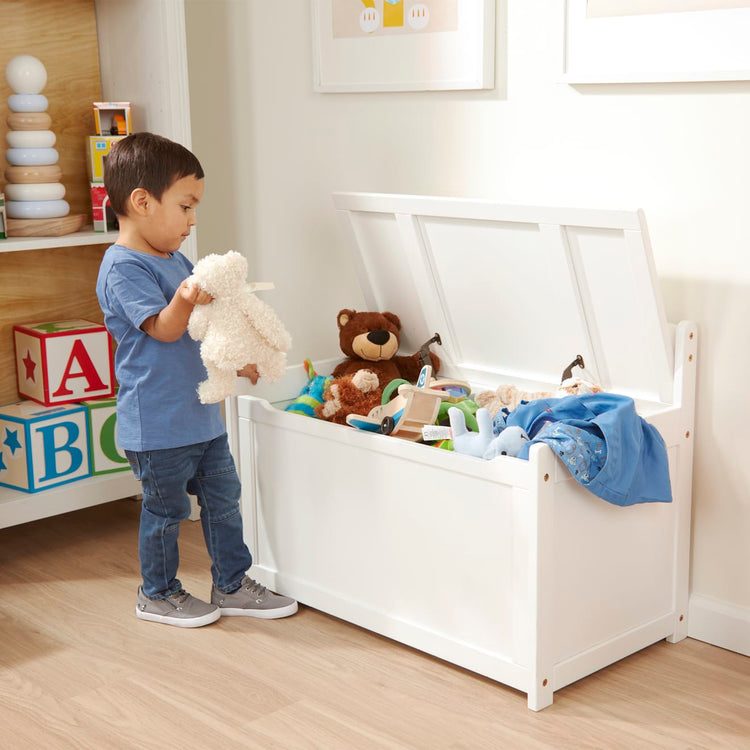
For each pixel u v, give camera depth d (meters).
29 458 2.15
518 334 1.90
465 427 1.69
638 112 1.73
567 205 1.74
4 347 2.31
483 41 1.88
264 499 1.93
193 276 1.61
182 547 2.22
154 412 1.74
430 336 2.07
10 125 2.18
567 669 1.58
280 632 1.81
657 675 1.67
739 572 1.74
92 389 2.30
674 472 1.72
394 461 1.68
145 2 2.21
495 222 1.79
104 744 1.46
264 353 1.68
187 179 1.73
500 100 1.91
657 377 1.71
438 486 1.62
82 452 2.26
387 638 1.79
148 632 1.82
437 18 1.94
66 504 2.21
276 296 2.41
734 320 1.67
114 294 1.69
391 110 2.08
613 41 1.72
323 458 1.80
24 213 2.15
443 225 1.88
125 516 2.42
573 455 1.47
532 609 1.51
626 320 1.70
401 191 2.10
